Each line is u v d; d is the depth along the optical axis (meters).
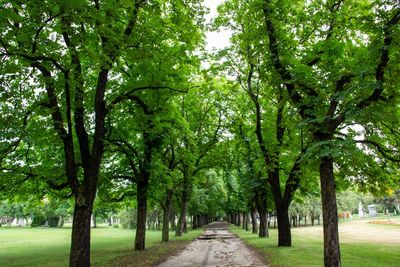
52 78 12.30
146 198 24.03
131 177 23.31
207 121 35.81
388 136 16.00
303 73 13.03
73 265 12.39
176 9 14.69
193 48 16.16
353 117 10.96
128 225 84.88
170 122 21.62
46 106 13.16
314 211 78.19
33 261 20.88
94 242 35.44
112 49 11.74
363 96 12.19
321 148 11.54
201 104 35.22
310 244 24.89
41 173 17.33
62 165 18.50
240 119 29.67
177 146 27.98
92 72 17.34
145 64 14.97
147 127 16.59
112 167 23.80
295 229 60.31
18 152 17.69
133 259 18.28
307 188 25.58
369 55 11.70
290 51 14.80
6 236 49.41
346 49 14.75
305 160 12.58
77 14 10.59
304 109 13.04
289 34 16.86
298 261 15.67
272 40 14.91
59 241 39.16
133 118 17.12
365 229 52.31
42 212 84.06
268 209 36.88
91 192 13.14
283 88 14.35
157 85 15.39
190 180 34.81
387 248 22.69
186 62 16.89
